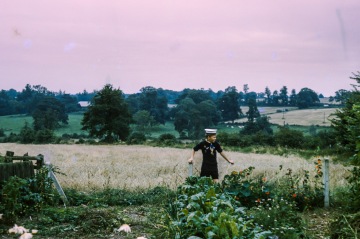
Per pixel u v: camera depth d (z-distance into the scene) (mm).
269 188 10516
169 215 7914
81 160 27406
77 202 10859
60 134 126875
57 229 7781
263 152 40719
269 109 190875
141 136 72688
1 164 9352
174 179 14914
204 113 130375
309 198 10547
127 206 10773
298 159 29562
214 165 11070
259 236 5750
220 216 6191
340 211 9500
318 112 165625
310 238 7320
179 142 63438
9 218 8359
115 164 22766
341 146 23969
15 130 141000
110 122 83625
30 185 9773
